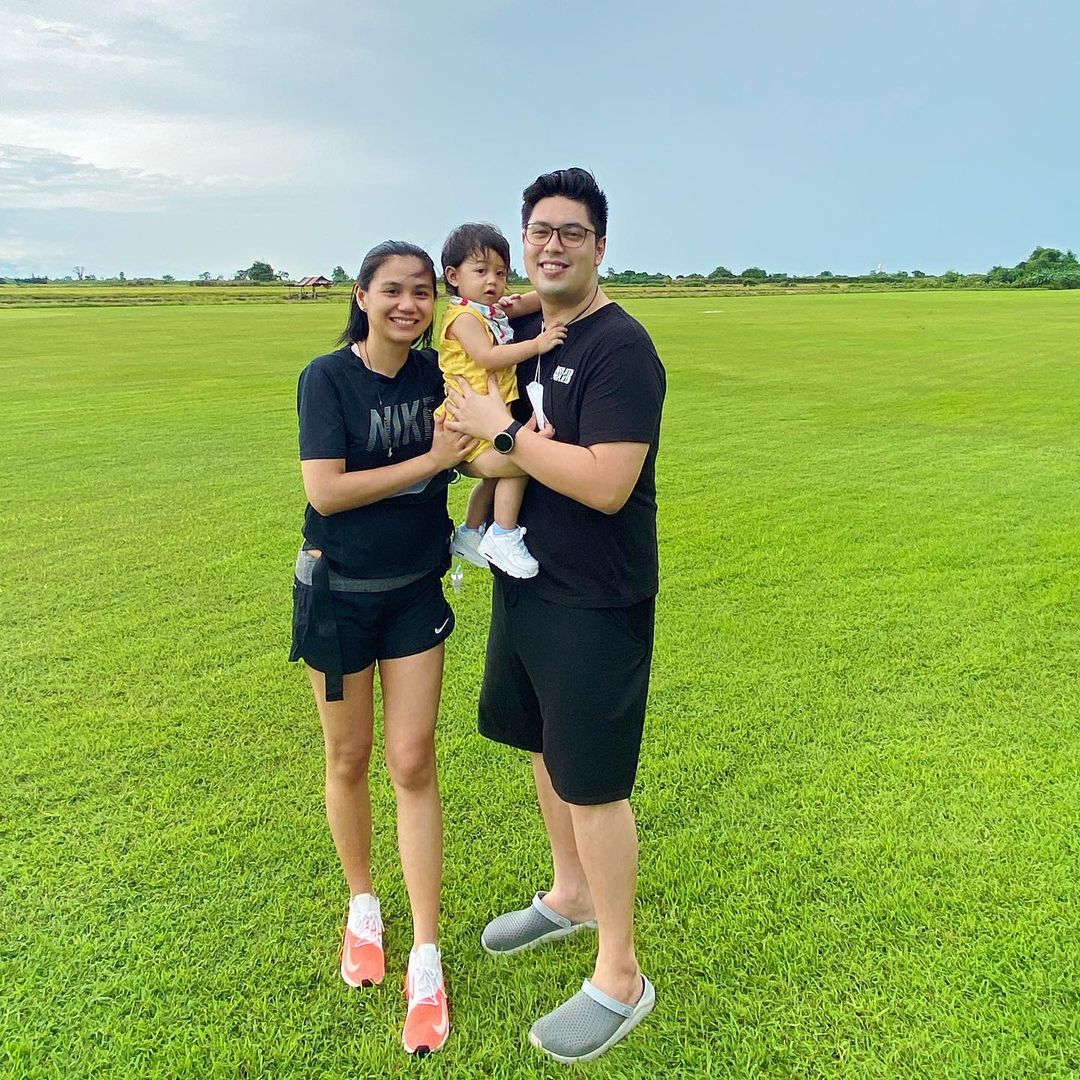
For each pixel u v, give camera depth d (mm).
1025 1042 2207
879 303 52750
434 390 2484
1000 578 5656
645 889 2820
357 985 2459
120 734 3852
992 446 10289
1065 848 2951
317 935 2664
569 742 2270
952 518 7152
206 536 6867
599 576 2207
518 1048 2266
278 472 9141
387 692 2537
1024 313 39406
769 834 3086
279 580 5871
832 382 16375
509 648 2475
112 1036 2289
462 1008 2404
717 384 16219
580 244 2086
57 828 3186
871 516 7254
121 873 2938
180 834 3145
